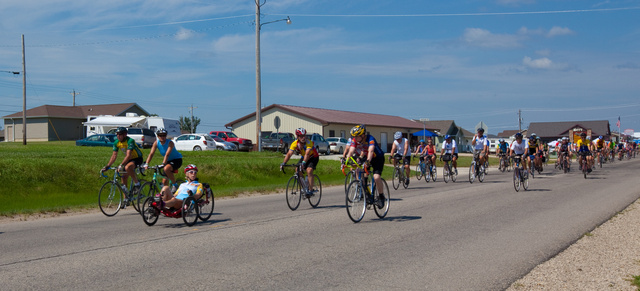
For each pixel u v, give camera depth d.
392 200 13.81
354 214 9.79
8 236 8.63
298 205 12.06
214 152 32.09
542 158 24.14
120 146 11.47
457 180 21.89
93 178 17.23
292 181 11.91
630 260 6.88
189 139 37.25
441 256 7.00
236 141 41.69
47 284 5.59
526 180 16.86
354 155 10.06
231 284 5.62
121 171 11.40
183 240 8.12
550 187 17.80
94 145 38.97
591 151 22.72
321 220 10.25
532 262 6.70
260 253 7.16
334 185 20.36
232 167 21.83
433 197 14.59
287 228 9.27
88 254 7.10
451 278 5.93
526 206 12.42
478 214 11.02
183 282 5.69
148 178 18.08
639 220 10.18
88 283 5.64
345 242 7.94
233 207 12.81
